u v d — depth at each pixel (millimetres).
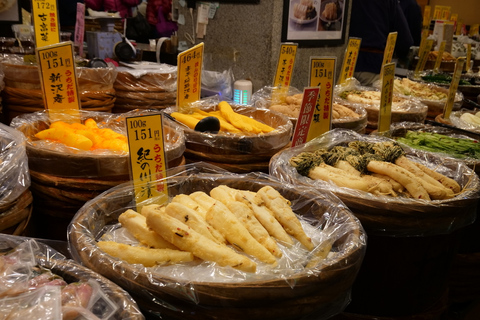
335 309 1180
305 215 1537
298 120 2031
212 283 1004
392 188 1735
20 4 3568
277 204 1397
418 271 1615
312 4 3654
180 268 1148
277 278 1035
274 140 2010
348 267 1128
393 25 4691
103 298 930
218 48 3768
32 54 2840
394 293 1633
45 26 2150
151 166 1559
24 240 1179
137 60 3039
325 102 2145
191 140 1945
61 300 908
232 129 2154
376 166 1791
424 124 2924
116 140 1756
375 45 4434
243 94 3361
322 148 2072
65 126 1814
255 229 1286
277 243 1307
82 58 2938
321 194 1541
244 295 998
